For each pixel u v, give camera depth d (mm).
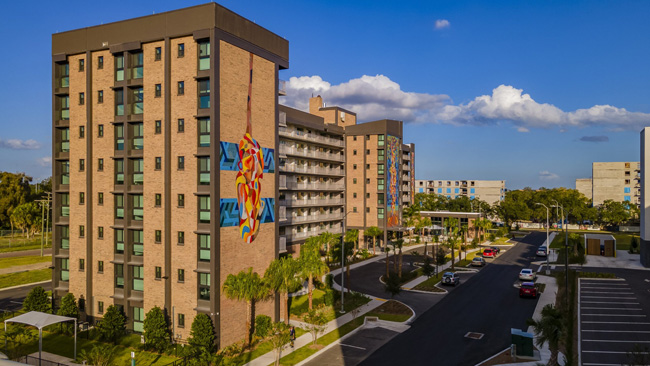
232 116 37312
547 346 34219
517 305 47844
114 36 39812
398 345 35438
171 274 37125
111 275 40688
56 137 43875
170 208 37219
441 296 53094
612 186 170375
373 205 97375
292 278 39625
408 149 113188
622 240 111750
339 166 92000
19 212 100750
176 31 36656
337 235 75125
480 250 93750
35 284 60312
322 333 38625
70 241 42906
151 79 38219
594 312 44344
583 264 74875
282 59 44469
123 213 40312
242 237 38281
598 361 30781
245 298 35438
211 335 33781
